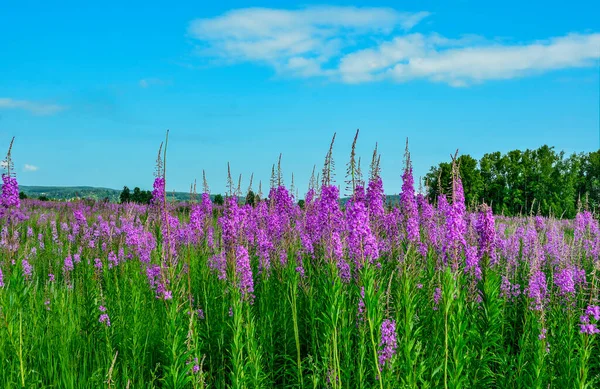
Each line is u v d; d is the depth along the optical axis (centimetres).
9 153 1169
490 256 695
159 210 816
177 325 509
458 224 562
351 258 632
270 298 789
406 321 500
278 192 1083
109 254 1041
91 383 578
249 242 930
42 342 673
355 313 616
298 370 600
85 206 2886
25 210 2322
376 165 803
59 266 1208
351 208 575
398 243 834
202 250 1023
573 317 623
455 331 509
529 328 671
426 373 538
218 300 797
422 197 1059
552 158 6000
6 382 545
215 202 1752
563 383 559
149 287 884
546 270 965
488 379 594
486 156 6231
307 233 957
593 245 1048
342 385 543
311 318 684
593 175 5953
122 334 690
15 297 655
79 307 793
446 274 490
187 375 511
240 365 530
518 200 5853
